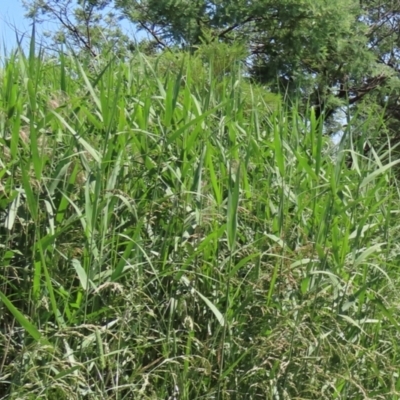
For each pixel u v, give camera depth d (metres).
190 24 13.21
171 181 3.28
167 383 2.96
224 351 3.06
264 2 13.16
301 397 3.09
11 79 3.07
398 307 3.57
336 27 13.55
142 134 3.27
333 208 3.51
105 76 3.90
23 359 2.57
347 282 3.25
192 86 4.15
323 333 3.20
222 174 3.46
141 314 2.89
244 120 4.17
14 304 2.81
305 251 3.30
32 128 2.65
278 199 3.62
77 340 2.74
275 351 3.07
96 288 2.67
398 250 3.95
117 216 3.03
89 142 3.23
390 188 4.11
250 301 3.18
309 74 13.79
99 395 2.64
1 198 2.82
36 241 2.74
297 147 3.91
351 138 3.78
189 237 3.10
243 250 3.29
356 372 3.32
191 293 3.08
